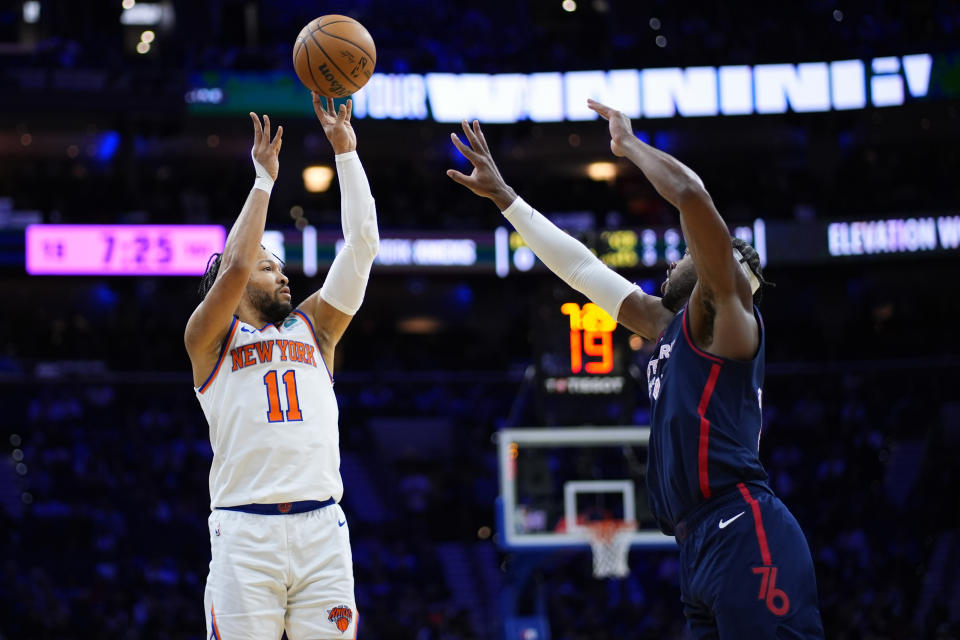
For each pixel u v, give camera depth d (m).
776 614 4.52
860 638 22.83
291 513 5.36
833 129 34.12
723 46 34.94
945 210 31.83
